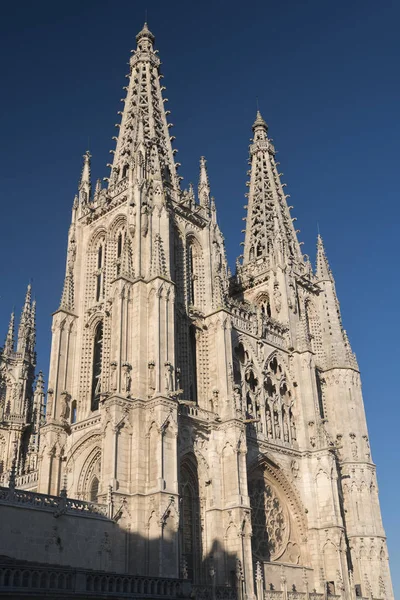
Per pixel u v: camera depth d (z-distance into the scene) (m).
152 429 59.84
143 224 71.75
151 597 39.09
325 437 80.50
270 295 92.12
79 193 84.25
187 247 80.31
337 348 95.69
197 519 64.12
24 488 72.69
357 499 85.44
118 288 66.75
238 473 65.56
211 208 85.38
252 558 68.69
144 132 85.25
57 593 33.75
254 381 79.44
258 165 111.69
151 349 64.31
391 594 81.69
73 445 66.38
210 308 77.56
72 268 78.19
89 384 71.00
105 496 56.09
